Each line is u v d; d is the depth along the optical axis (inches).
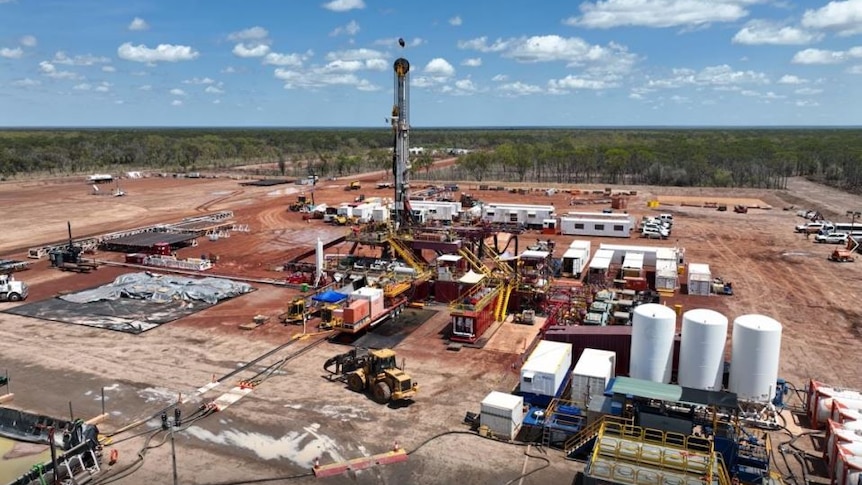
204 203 4370.1
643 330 1213.1
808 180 5856.3
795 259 2551.7
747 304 1916.8
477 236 2297.0
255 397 1263.5
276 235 3181.6
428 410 1205.1
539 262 2253.9
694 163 5999.0
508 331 1672.0
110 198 4559.5
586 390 1144.8
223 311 1859.0
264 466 1011.3
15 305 1909.4
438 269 2001.7
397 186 2261.3
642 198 4589.1
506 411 1080.8
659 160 6323.8
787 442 1074.1
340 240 2226.9
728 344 1567.4
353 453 1047.0
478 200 4288.9
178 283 2102.6
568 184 5575.8
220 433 1118.4
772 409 1157.7
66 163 7411.4
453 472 983.6
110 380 1349.7
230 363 1446.9
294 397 1263.5
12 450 1061.1
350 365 1336.1
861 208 4045.3
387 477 973.8
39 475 921.5
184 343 1579.7
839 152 6697.8
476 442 1080.8
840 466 912.3
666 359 1211.9
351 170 7130.9
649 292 1950.1
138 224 3486.7
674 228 3334.2
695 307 1892.2
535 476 968.3
